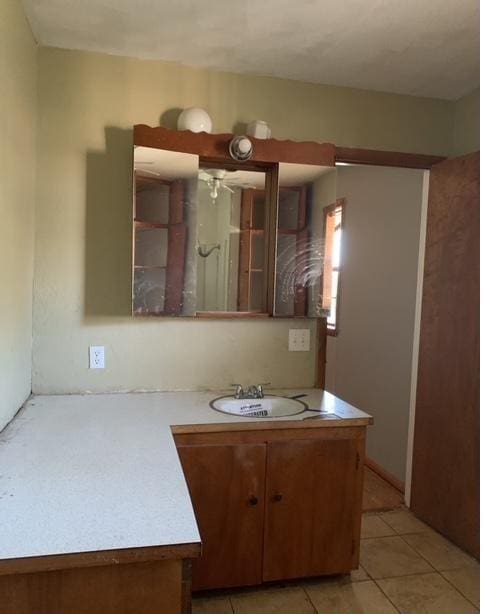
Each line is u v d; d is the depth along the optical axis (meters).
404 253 3.15
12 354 1.78
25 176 1.92
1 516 1.12
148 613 1.07
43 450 1.54
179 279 2.22
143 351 2.28
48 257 2.15
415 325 2.86
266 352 2.44
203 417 1.93
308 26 1.87
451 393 2.49
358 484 2.08
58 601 1.03
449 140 2.58
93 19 1.86
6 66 1.59
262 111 2.34
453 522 2.48
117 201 2.20
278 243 2.35
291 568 2.04
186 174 2.18
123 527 1.09
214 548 1.95
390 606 2.01
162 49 2.09
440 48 2.03
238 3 1.72
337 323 4.10
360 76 2.32
